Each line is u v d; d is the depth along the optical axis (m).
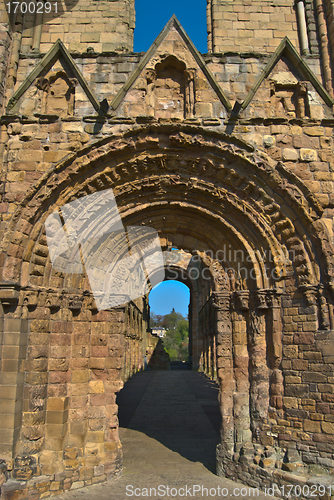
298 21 12.18
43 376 9.13
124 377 25.89
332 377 8.65
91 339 10.10
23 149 9.85
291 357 9.19
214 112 10.14
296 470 8.33
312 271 9.34
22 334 8.95
